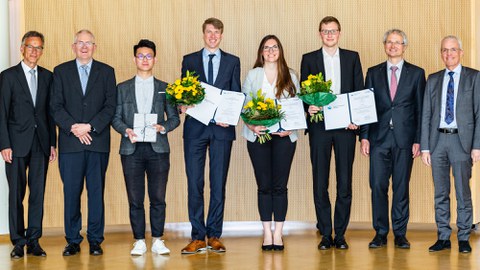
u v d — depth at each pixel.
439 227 5.88
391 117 5.99
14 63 7.03
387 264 5.18
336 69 6.01
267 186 5.89
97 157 5.75
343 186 5.96
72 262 5.43
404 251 5.81
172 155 7.43
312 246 6.16
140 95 5.86
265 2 7.48
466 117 5.70
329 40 5.90
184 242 6.55
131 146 5.76
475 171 7.19
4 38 6.85
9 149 5.68
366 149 6.06
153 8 7.40
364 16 7.45
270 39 5.80
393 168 6.05
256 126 5.62
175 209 7.44
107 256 5.72
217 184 5.89
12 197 5.73
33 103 5.79
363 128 6.07
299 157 7.50
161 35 7.41
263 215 5.94
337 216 6.03
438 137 5.79
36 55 5.77
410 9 7.37
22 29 7.05
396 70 6.07
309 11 7.48
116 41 7.35
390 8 7.41
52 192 7.30
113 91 5.80
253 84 5.87
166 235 7.04
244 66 7.48
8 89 5.71
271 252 5.83
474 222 7.10
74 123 5.64
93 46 5.76
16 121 5.73
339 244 6.00
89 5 7.30
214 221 5.93
